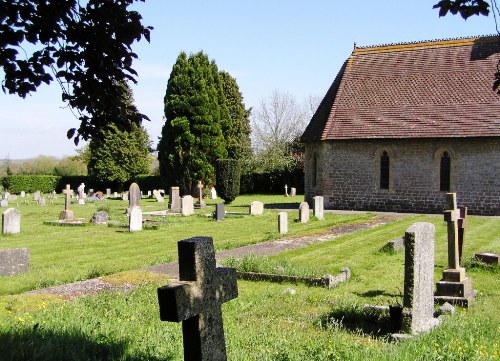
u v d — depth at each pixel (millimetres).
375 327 8977
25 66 5496
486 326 8328
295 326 8773
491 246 18828
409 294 8367
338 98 37125
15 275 13281
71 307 8938
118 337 6969
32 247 18672
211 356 4797
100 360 6145
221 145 48469
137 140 61594
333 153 35500
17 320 7648
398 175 33781
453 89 34375
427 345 7066
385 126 34156
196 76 47500
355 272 14008
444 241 20047
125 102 6246
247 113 64875
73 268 14516
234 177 39438
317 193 36688
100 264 15242
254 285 12625
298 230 23438
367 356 6469
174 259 15945
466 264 14328
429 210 33000
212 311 4820
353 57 39438
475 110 32562
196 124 47188
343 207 35344
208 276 4781
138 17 5684
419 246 8500
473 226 25250
